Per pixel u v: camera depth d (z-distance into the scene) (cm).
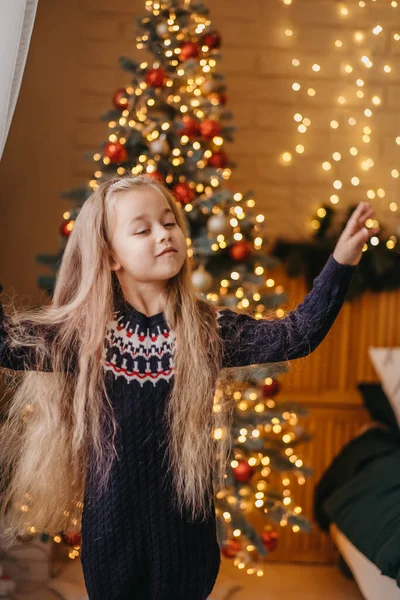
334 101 326
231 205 247
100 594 145
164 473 142
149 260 143
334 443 320
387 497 246
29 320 147
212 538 149
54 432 154
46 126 316
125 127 247
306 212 325
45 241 319
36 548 273
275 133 324
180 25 250
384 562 219
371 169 328
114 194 147
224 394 167
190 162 246
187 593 145
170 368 144
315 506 296
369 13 325
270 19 321
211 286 246
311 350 146
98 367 142
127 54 317
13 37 176
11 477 181
